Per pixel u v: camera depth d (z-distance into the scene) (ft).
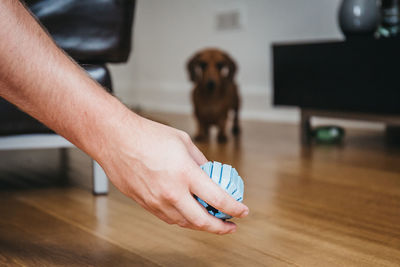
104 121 1.53
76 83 1.54
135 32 13.07
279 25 9.27
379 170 4.84
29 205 3.65
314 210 3.43
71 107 1.53
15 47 1.47
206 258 2.50
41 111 1.55
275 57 6.89
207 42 10.94
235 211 1.59
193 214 1.55
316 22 8.63
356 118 6.17
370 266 2.38
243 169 4.99
